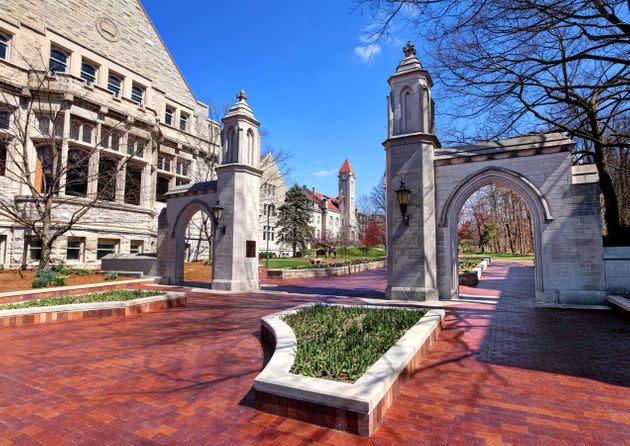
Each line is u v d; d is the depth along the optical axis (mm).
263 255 39406
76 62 20531
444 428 3293
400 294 11281
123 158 21016
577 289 9641
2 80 16906
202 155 28250
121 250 20844
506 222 45781
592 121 11609
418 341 4996
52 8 19578
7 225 17203
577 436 3156
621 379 4492
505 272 21766
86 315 8805
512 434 3193
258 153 16109
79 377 4758
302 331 5590
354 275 24016
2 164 15883
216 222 14961
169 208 17078
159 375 4832
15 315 8008
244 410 3709
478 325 7586
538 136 10367
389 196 11820
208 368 5117
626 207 19359
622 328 7152
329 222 71562
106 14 22438
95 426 3412
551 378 4551
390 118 12109
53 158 15766
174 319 8719
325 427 3283
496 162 10781
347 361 3941
